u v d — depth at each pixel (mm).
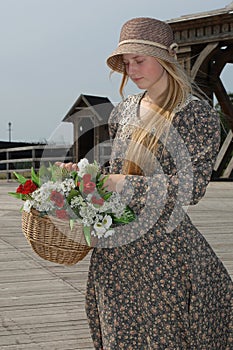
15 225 6879
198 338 2191
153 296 2191
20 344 3045
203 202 8906
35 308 3637
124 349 2234
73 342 3086
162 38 2244
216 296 2254
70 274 4492
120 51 2230
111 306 2248
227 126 11938
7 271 4574
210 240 5996
